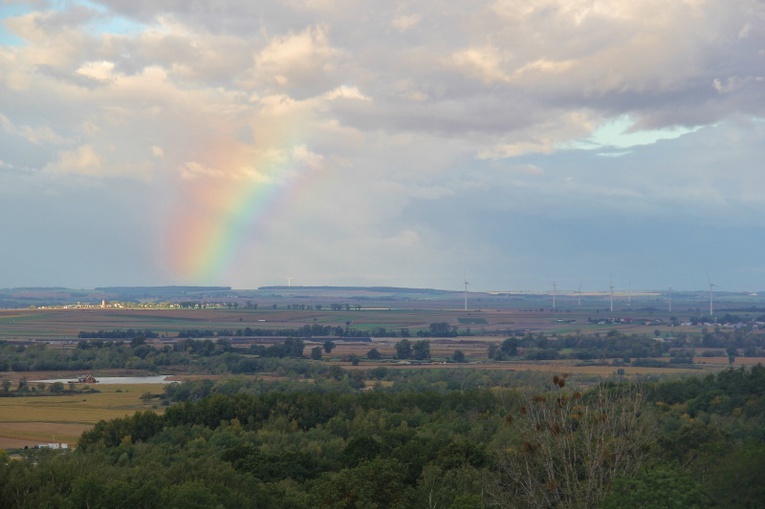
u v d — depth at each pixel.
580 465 43.12
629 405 46.28
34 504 54.78
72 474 61.28
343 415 110.44
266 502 63.31
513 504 43.22
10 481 57.94
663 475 39.62
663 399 108.94
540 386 50.81
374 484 60.53
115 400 167.00
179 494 55.31
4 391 181.62
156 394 175.00
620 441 42.00
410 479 70.94
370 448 83.00
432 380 189.88
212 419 109.38
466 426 96.81
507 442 74.12
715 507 41.94
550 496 42.50
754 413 94.25
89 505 53.22
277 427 106.44
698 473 51.41
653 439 51.25
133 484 55.97
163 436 100.12
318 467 80.69
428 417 107.12
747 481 43.72
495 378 188.00
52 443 114.44
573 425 45.12
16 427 130.25
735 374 112.12
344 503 58.81
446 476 63.53
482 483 47.75
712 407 98.75
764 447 46.53
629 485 39.31
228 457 83.50
